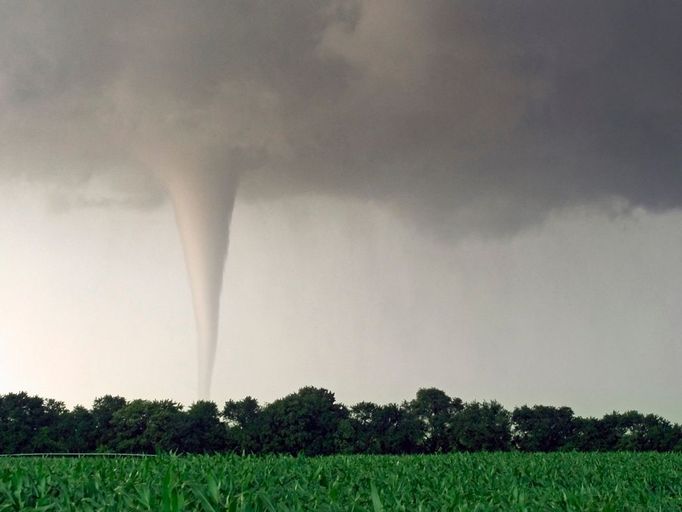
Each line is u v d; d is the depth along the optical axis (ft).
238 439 387.75
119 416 385.91
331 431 394.73
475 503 44.14
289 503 36.14
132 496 33.68
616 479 72.28
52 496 37.47
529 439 410.31
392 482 52.90
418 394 421.18
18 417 383.45
